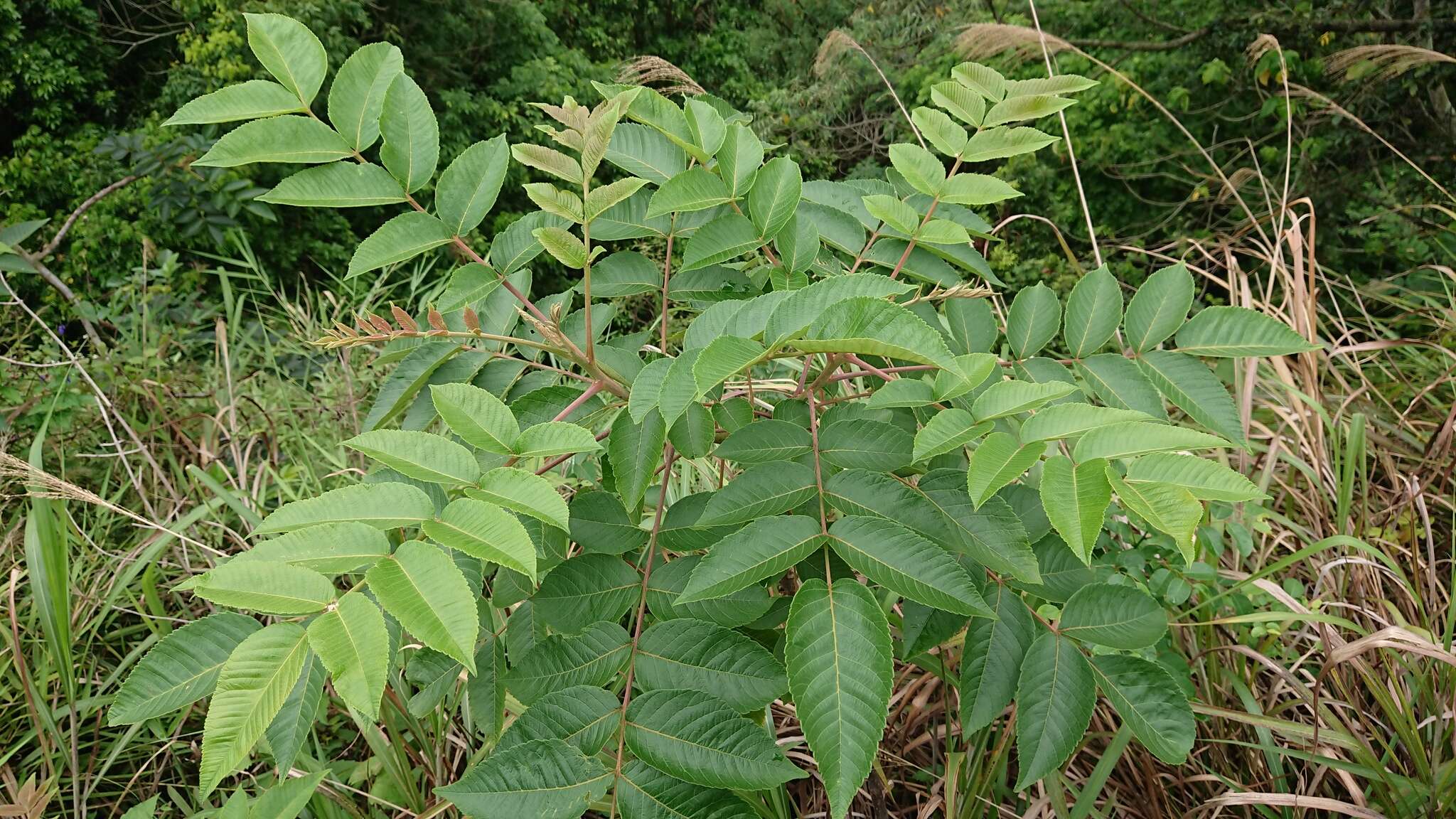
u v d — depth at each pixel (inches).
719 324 44.4
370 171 50.9
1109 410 40.6
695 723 42.1
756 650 46.1
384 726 91.8
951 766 78.5
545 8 522.3
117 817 93.9
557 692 43.5
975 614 40.9
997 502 48.3
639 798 40.4
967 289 51.8
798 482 48.8
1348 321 182.4
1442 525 118.9
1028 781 46.9
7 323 187.8
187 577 116.4
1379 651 93.8
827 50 336.8
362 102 50.1
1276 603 96.8
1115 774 91.0
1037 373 56.7
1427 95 278.1
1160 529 36.8
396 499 36.9
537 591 51.9
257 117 48.4
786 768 40.4
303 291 332.5
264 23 48.1
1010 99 57.4
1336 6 290.2
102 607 108.3
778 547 44.1
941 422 43.4
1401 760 89.0
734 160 56.1
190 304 225.6
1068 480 38.7
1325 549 96.3
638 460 50.1
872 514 47.7
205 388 163.2
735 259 61.4
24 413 146.7
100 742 99.1
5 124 378.9
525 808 39.6
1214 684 90.0
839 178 444.5
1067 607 50.0
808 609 42.0
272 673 32.1
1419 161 270.2
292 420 149.3
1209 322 55.6
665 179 60.4
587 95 466.9
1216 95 324.2
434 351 55.5
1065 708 48.3
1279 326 53.9
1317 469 115.6
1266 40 213.9
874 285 40.6
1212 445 38.1
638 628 48.6
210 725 30.8
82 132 362.6
